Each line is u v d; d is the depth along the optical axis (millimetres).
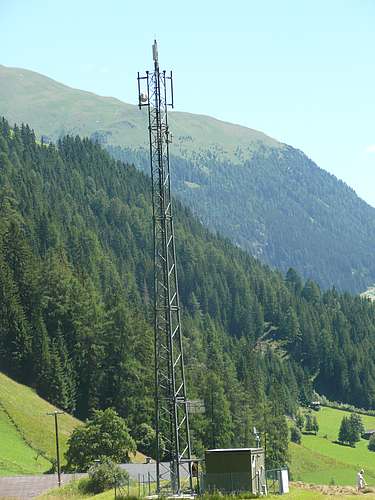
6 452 148625
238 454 82688
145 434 173250
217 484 82500
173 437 91062
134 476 113875
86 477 106250
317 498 77500
